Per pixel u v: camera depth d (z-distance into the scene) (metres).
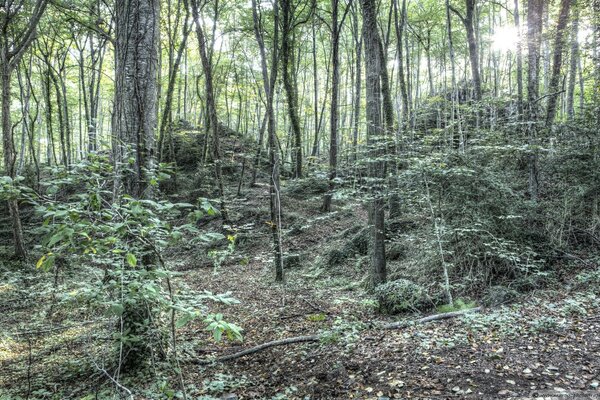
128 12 5.79
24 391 5.15
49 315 6.81
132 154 5.34
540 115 12.08
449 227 7.82
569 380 3.90
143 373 5.13
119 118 5.71
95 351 5.94
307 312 8.44
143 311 4.93
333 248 13.21
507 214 8.11
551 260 7.89
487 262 7.93
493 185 8.06
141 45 5.74
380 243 8.48
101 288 3.39
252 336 7.31
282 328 7.46
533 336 5.07
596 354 4.38
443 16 21.45
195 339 7.21
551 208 8.66
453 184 8.06
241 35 24.39
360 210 18.45
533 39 10.83
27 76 22.45
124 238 3.52
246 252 15.42
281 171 22.73
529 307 6.27
